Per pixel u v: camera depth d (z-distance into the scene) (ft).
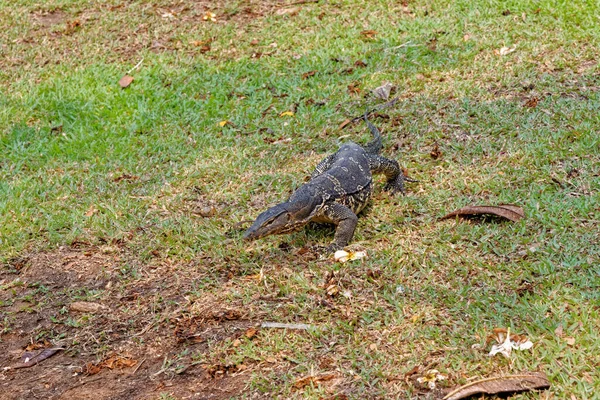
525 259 18.84
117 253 21.58
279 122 28.50
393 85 29.81
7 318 19.31
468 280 18.31
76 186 25.75
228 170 25.43
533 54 30.35
